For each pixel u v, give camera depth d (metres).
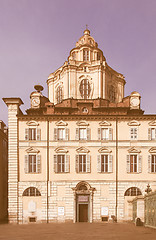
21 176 41.91
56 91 55.66
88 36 58.12
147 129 42.94
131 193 41.69
